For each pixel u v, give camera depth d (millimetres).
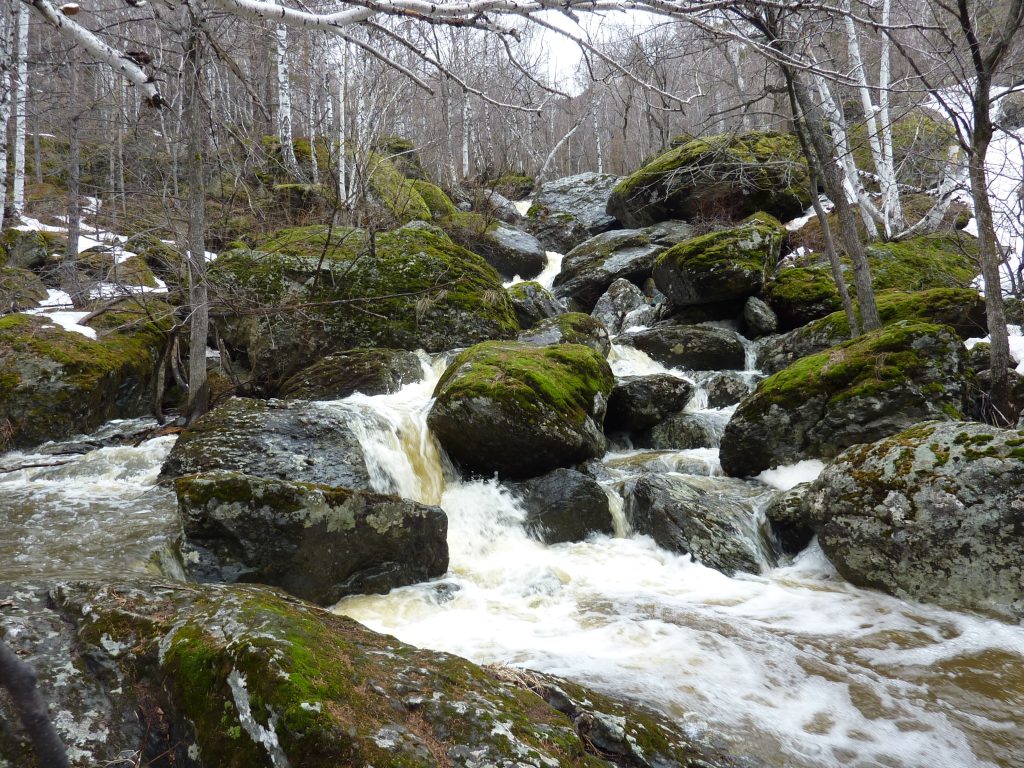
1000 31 6266
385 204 14688
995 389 6316
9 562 3770
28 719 753
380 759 2045
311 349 9883
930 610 4672
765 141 15555
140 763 2258
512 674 2977
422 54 2377
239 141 7781
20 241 11820
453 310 10367
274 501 4340
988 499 4539
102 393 8289
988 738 3230
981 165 6184
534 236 18875
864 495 5102
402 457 6668
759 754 3002
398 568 4926
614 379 8852
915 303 9102
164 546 4133
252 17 2012
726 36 2572
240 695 2213
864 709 3455
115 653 2531
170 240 10477
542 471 7074
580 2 2268
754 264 11570
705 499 6094
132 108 11367
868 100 12422
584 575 5371
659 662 3863
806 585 5195
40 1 2051
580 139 34188
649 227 16422
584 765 2314
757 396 7113
